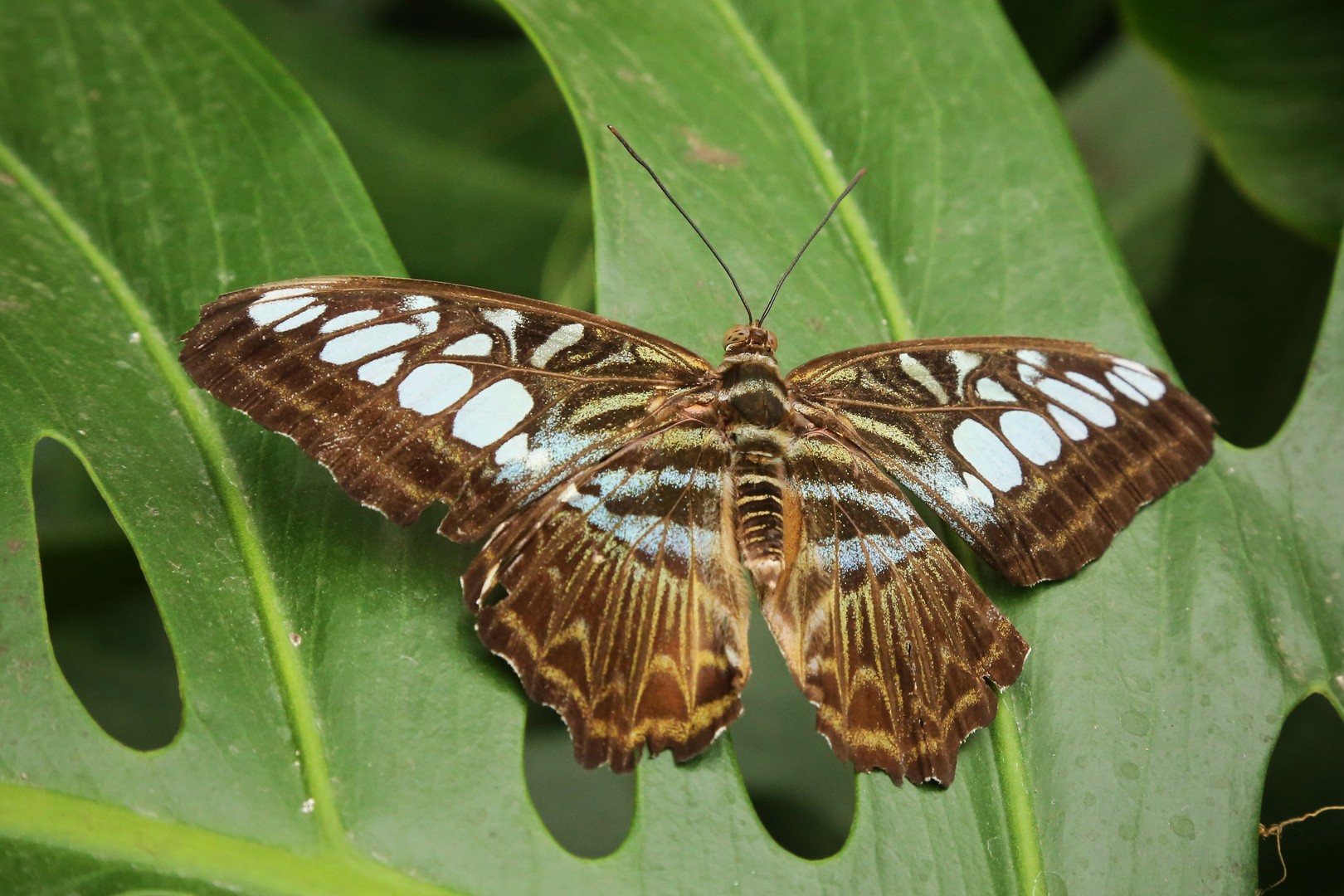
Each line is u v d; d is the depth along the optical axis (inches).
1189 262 30.2
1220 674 27.6
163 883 26.8
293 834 27.0
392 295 27.6
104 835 26.9
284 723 27.1
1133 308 28.3
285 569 27.4
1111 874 27.3
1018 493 27.9
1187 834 27.4
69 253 27.8
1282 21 28.9
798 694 29.9
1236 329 30.2
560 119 31.1
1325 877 29.0
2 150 28.0
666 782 27.2
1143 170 31.1
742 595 27.6
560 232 30.5
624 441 27.8
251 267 27.9
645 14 28.7
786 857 27.2
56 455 30.5
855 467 28.0
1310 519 27.9
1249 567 27.8
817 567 27.8
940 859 27.3
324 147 28.1
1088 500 27.9
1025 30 30.9
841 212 28.5
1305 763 29.2
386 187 30.8
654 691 27.3
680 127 28.4
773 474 27.9
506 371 27.7
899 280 28.4
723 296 28.2
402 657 27.3
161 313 27.8
